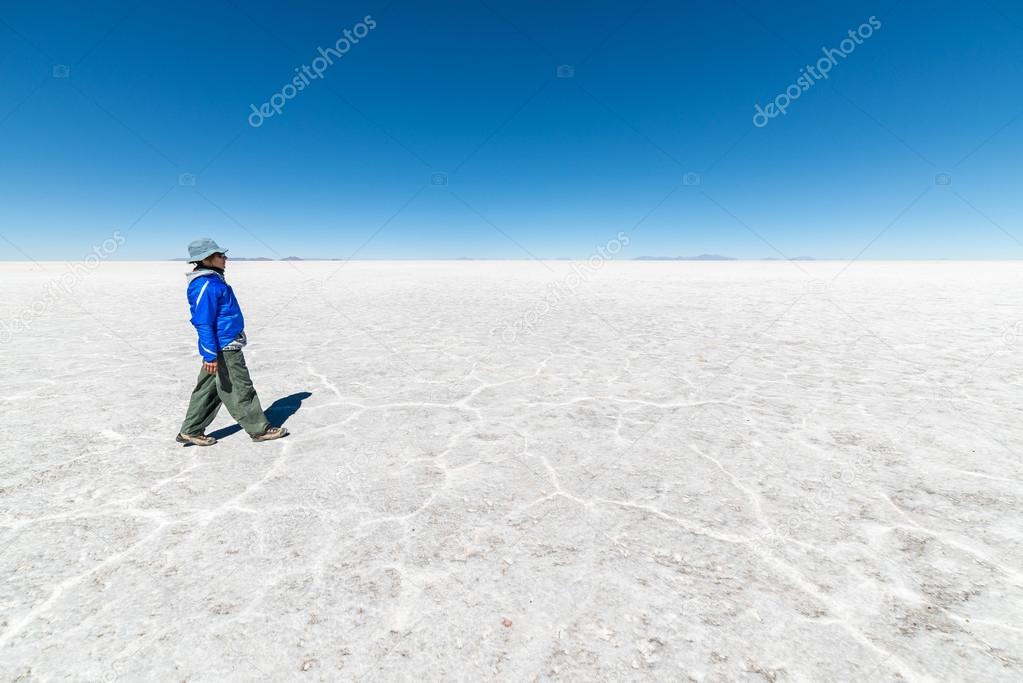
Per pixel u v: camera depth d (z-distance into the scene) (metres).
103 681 1.68
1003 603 2.08
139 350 7.55
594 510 2.87
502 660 1.77
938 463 3.52
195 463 3.52
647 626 1.94
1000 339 8.17
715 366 6.54
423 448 3.84
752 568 2.32
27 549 2.44
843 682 1.68
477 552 2.45
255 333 9.05
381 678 1.69
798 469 3.43
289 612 2.01
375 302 14.59
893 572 2.29
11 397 5.10
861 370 6.27
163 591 2.14
